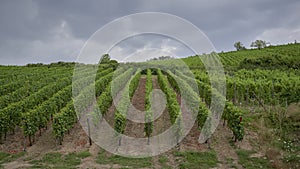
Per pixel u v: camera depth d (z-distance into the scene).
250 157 9.19
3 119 11.55
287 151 9.44
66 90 19.20
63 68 47.44
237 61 49.38
